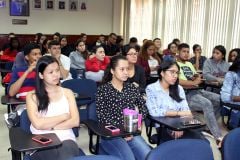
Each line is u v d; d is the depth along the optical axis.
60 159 1.84
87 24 9.60
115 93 2.32
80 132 3.57
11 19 8.76
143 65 4.40
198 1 6.34
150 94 2.57
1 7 8.59
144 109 2.44
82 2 9.41
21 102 2.58
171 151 1.40
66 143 1.98
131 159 2.04
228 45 5.62
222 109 3.35
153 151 1.36
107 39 9.10
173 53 5.74
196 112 3.71
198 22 6.37
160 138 2.38
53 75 2.10
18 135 1.86
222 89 3.19
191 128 2.20
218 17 5.83
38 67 2.09
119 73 2.31
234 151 1.61
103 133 1.97
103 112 2.27
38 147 1.69
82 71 4.74
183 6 6.81
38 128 2.00
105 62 4.75
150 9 8.16
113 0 9.69
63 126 2.07
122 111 2.30
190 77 3.90
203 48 6.25
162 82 2.62
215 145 3.27
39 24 9.09
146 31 8.41
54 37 7.26
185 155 1.43
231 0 5.51
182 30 6.88
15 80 2.92
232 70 3.15
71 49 7.11
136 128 2.02
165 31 7.54
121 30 9.73
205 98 3.62
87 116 2.42
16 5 8.73
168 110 2.55
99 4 9.61
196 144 1.46
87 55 5.46
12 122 2.30
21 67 3.03
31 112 2.05
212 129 3.39
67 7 9.29
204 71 4.48
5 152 3.02
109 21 9.80
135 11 8.91
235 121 3.03
